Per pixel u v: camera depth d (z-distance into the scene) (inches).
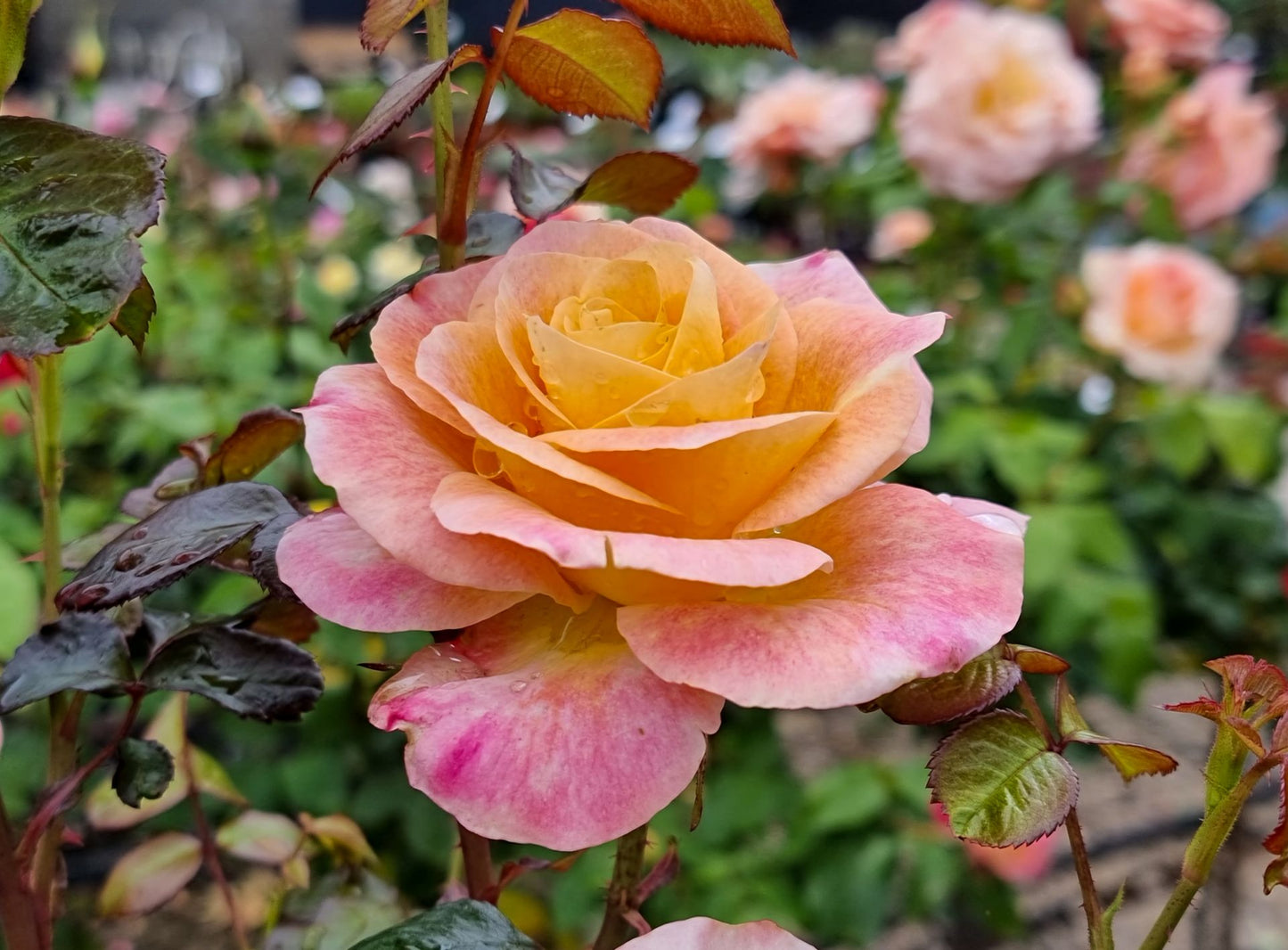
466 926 7.5
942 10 29.6
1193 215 27.7
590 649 7.1
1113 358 26.9
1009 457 23.2
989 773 7.5
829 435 7.2
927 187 27.9
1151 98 29.0
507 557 6.7
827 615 6.7
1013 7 30.2
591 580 6.9
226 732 26.8
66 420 24.5
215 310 29.1
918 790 24.0
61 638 8.5
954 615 6.7
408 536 6.6
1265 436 24.6
